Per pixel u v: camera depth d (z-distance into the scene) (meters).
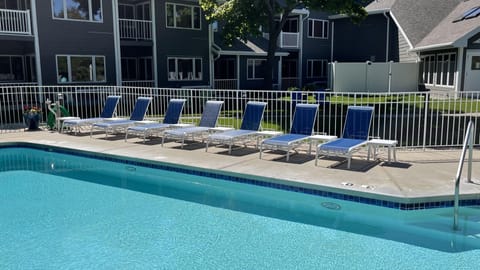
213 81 22.66
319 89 26.08
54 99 15.67
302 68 30.38
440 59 21.11
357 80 23.09
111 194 7.00
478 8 19.84
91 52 17.81
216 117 9.74
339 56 31.38
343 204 6.07
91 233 5.38
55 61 16.89
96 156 8.81
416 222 5.59
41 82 16.61
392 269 4.36
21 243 5.09
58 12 16.73
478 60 18.50
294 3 17.97
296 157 8.05
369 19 29.14
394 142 7.42
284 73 31.58
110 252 4.84
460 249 4.79
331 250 4.84
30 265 4.54
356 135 7.93
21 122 14.21
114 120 11.16
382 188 5.96
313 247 4.93
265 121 13.11
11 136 10.87
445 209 5.71
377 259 4.59
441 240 5.03
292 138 8.00
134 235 5.31
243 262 4.58
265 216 5.95
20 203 6.55
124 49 21.14
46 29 16.50
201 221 5.78
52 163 9.12
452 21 21.33
